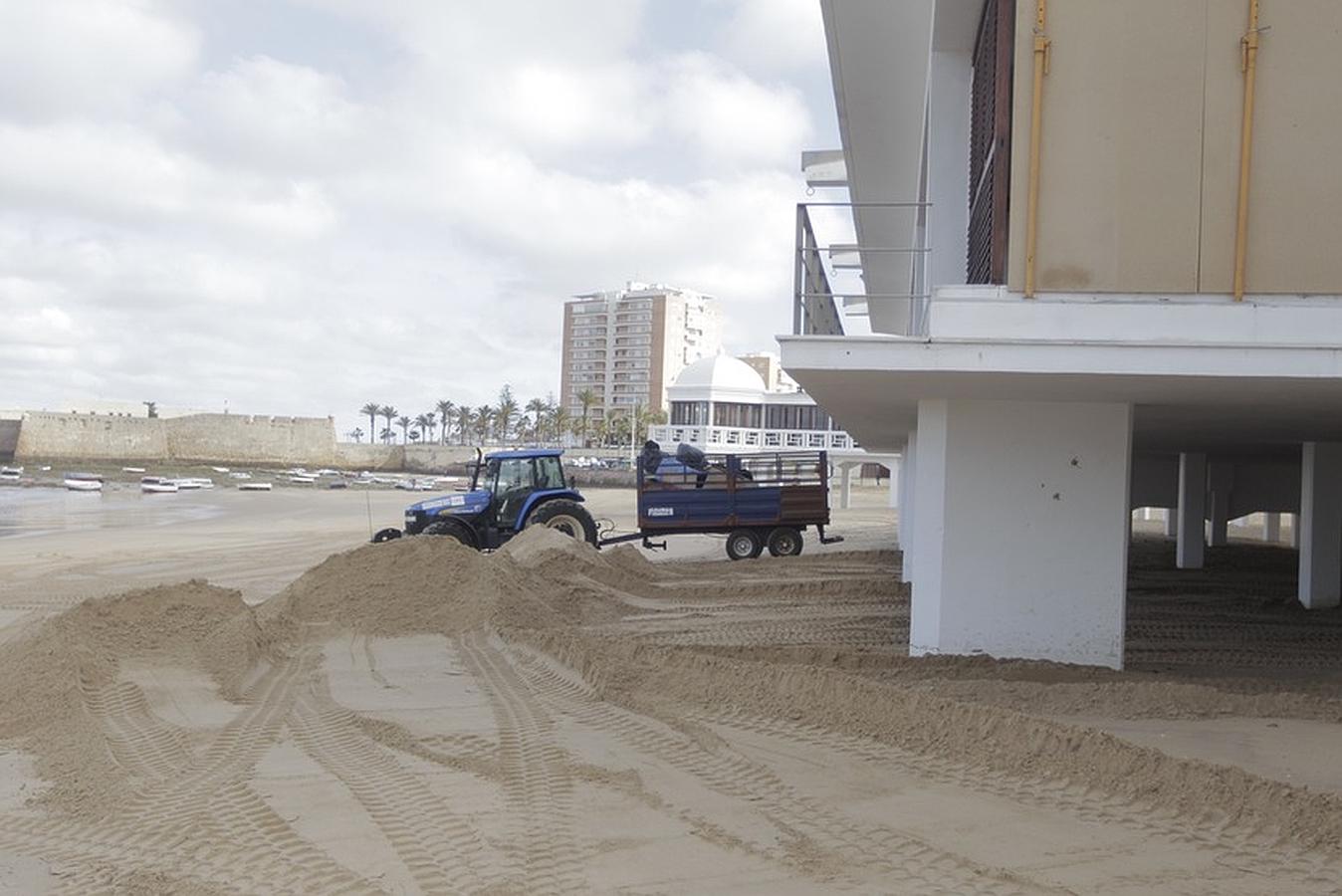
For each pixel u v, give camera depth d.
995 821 5.20
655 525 21.72
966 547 8.95
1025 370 7.38
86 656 8.41
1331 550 14.09
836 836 5.03
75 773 6.36
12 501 53.66
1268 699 7.44
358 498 62.22
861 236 20.70
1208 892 4.30
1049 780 5.82
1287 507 23.70
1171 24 7.48
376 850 4.96
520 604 12.04
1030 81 7.59
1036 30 7.57
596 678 8.76
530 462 20.86
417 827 5.27
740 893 4.39
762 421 73.00
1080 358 7.33
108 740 7.04
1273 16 7.36
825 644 11.10
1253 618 13.12
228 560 22.41
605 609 13.66
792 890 4.40
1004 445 8.89
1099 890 4.34
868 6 12.27
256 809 5.57
